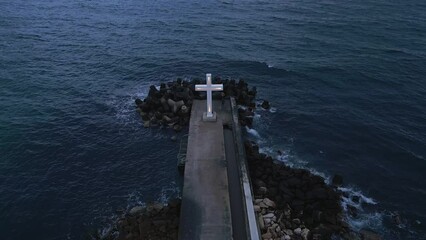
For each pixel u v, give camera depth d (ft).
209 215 76.23
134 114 127.85
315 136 117.70
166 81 152.05
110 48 186.19
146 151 109.40
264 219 79.97
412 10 250.37
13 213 87.40
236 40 198.29
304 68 163.22
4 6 259.19
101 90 144.46
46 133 116.57
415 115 129.29
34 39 196.54
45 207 89.35
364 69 161.99
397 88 146.82
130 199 92.22
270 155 107.76
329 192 89.76
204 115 110.83
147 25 223.92
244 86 139.85
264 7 265.13
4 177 98.07
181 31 212.64
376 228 84.58
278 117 126.82
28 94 139.44
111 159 106.22
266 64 166.81
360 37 201.36
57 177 98.99
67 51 181.47
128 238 76.02
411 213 89.51
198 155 94.68
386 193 95.50
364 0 278.87
